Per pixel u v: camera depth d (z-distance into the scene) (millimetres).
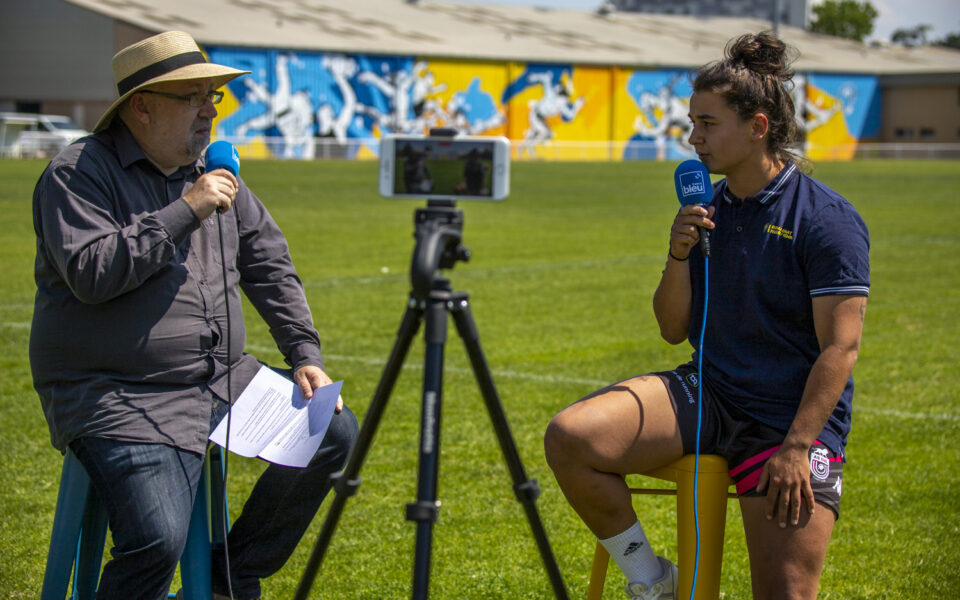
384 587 3770
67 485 2877
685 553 2932
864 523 4367
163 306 2881
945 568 3910
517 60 49469
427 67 47500
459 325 2309
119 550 2723
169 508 2746
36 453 5176
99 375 2828
